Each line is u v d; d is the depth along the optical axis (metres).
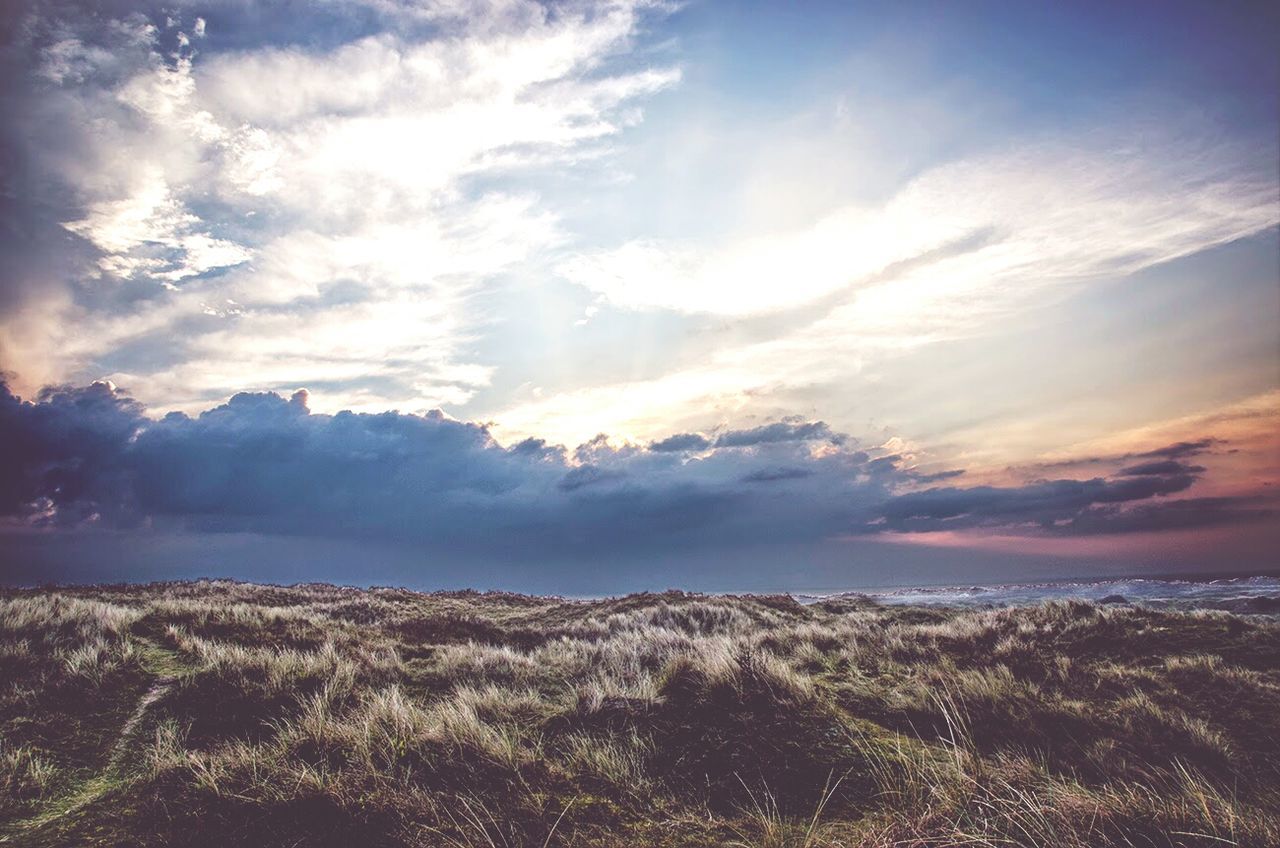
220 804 5.08
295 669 8.87
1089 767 6.40
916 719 7.75
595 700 7.65
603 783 5.88
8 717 6.88
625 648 12.65
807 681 8.22
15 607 11.77
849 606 33.19
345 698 8.08
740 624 22.19
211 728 7.05
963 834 4.52
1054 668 10.69
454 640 15.98
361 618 26.28
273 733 6.99
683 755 6.36
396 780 5.54
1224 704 8.70
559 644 14.69
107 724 7.11
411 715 7.00
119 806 5.21
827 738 6.67
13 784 5.48
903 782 5.79
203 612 13.30
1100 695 9.30
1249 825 4.47
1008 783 5.40
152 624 12.05
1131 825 4.55
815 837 4.89
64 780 5.78
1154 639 12.77
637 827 5.13
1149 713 7.95
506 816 5.12
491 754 6.11
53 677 8.12
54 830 4.82
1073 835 4.41
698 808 5.49
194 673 8.45
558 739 6.86
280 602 28.95
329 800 5.09
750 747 6.38
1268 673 10.34
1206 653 11.61
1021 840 4.49
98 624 10.95
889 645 13.27
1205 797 5.10
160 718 7.23
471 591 43.25
